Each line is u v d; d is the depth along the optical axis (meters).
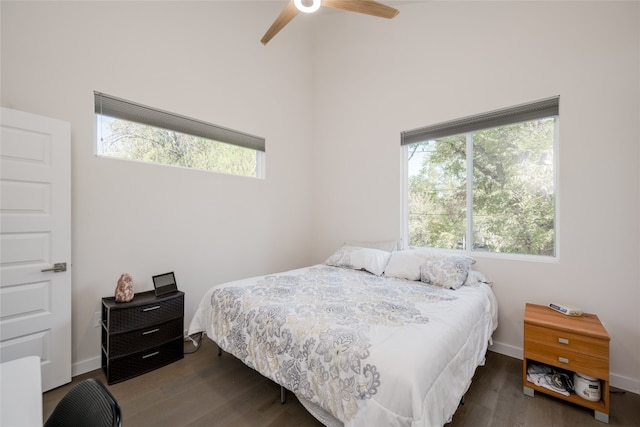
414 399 1.00
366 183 3.36
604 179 1.95
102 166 2.15
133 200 2.32
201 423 1.54
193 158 2.78
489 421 1.56
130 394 1.80
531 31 2.26
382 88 3.21
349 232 3.52
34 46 1.87
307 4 1.83
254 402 1.72
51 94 1.93
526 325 1.83
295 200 3.71
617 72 1.91
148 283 2.40
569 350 1.68
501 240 2.51
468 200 2.67
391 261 2.66
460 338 1.45
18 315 1.74
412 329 1.38
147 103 2.39
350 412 1.15
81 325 2.05
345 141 3.56
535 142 2.33
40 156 1.80
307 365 1.36
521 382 1.94
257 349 1.64
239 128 3.07
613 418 1.59
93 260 2.11
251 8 3.17
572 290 2.07
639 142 1.84
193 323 2.19
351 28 3.50
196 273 2.72
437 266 2.31
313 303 1.78
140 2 2.35
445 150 2.84
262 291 2.03
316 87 3.91
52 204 1.85
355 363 1.18
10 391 0.81
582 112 2.03
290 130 3.64
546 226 2.29
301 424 1.54
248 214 3.18
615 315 1.91
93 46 2.11
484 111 2.49
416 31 2.93
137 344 2.01
